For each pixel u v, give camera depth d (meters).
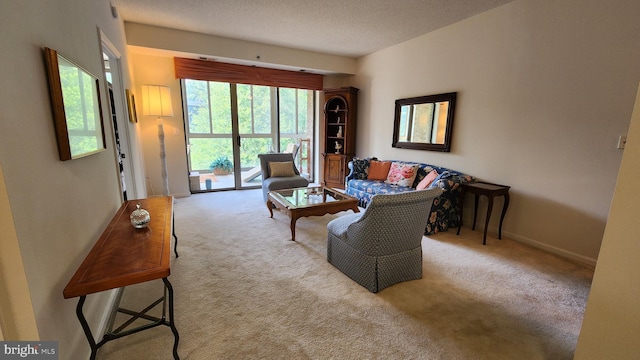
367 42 4.55
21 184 1.05
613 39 2.34
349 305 2.01
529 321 1.86
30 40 1.18
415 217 2.14
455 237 3.29
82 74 1.72
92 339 1.34
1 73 0.97
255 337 1.69
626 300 1.17
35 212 1.13
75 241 1.51
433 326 1.81
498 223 3.35
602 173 2.49
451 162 3.87
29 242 1.07
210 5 3.23
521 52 2.97
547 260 2.72
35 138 1.17
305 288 2.22
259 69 5.12
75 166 1.57
